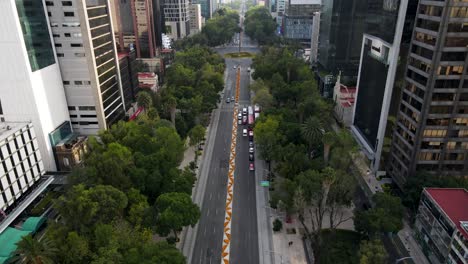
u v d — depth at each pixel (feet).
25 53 396.16
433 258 312.09
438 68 333.62
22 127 375.45
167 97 609.42
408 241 344.49
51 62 452.35
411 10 369.71
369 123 474.08
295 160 401.29
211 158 517.14
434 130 358.84
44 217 364.79
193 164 481.87
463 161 374.43
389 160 435.12
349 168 442.09
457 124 356.18
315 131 433.07
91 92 491.31
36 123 428.56
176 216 313.94
